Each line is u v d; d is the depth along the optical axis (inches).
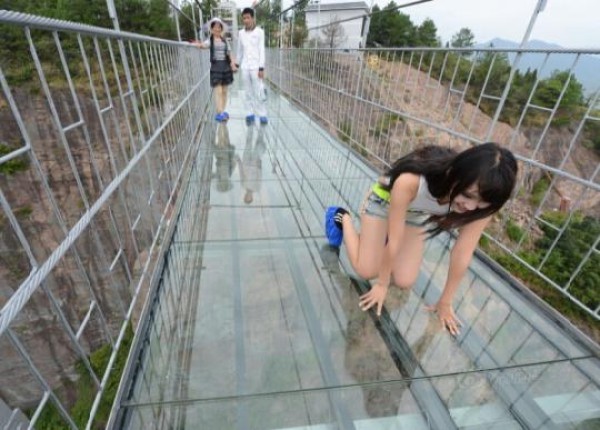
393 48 121.2
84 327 41.5
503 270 81.0
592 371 58.7
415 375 57.1
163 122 88.5
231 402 51.3
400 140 128.1
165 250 80.6
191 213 100.2
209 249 85.0
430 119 111.4
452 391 55.0
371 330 64.7
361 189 121.6
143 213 71.8
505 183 41.4
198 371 55.3
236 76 364.5
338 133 172.7
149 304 65.3
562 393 55.4
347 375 56.4
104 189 51.2
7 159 30.3
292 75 269.1
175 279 74.4
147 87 75.6
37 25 34.6
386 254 60.6
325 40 304.7
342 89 168.2
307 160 144.8
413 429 49.6
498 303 72.9
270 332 63.2
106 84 53.1
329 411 51.1
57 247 36.7
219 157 143.9
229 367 56.4
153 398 50.6
